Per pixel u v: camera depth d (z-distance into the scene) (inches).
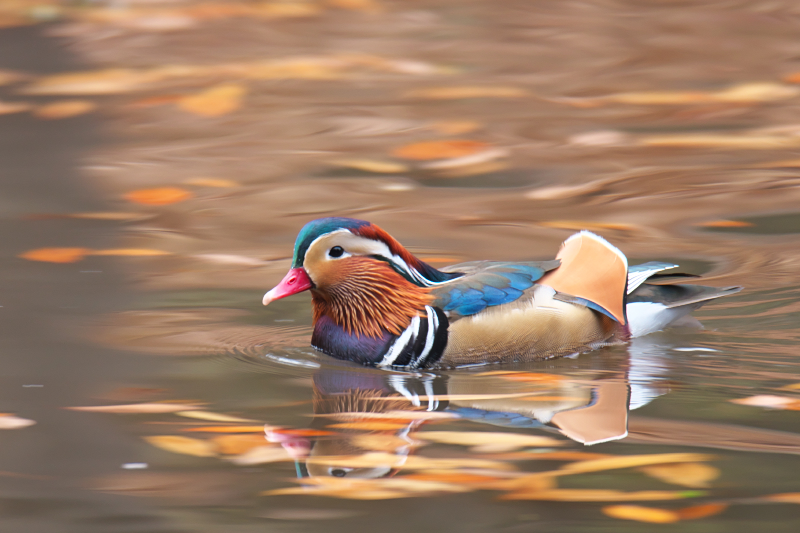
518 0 1334.9
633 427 308.8
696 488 265.1
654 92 899.4
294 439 301.4
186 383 351.3
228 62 1029.8
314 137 770.8
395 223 563.2
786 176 646.5
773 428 305.9
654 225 554.6
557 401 335.9
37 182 653.9
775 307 433.7
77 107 861.2
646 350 394.6
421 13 1270.9
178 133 786.8
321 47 1098.1
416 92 908.0
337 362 385.4
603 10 1270.9
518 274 393.7
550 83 938.1
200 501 261.6
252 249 521.3
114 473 278.2
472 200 610.2
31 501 261.7
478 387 354.9
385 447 293.9
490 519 251.0
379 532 245.3
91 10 1282.0
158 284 465.4
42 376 354.0
